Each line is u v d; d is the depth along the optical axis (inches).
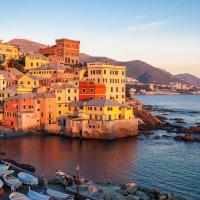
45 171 4055.1
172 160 4830.2
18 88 7539.4
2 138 6131.9
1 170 3312.0
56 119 6958.7
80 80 7864.2
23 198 2600.9
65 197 2699.3
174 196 3093.0
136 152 5300.2
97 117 6378.0
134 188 3152.1
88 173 4079.7
